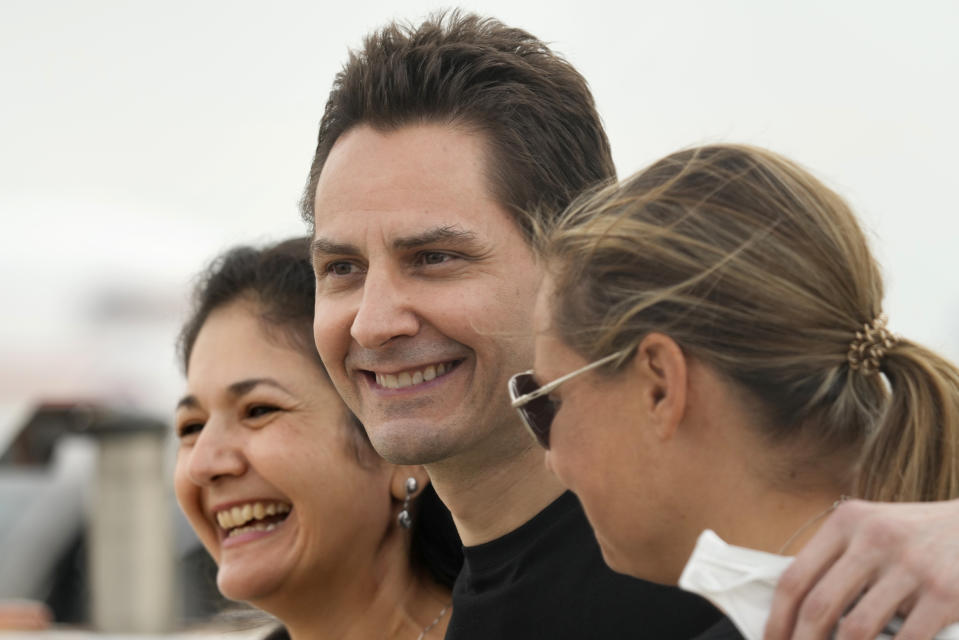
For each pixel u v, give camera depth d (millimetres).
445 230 4984
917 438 3830
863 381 3912
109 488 17422
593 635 4844
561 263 4055
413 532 6375
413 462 5145
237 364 6176
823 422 3816
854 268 3885
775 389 3762
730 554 3541
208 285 6480
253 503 6211
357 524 6168
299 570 6145
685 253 3805
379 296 5020
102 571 17391
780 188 3893
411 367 5051
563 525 5035
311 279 6293
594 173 5453
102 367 30281
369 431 5254
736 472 3803
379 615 6254
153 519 17469
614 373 3852
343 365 5316
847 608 3436
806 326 3781
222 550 6320
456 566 6430
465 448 5102
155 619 17266
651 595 4766
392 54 5270
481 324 5016
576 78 5512
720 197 3871
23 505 19812
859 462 3887
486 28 5434
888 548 3361
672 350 3762
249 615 7785
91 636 17266
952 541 3357
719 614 4652
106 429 17406
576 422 3938
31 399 27719
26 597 18859
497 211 5102
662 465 3824
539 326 4094
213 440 6188
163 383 30375
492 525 5227
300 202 5969
